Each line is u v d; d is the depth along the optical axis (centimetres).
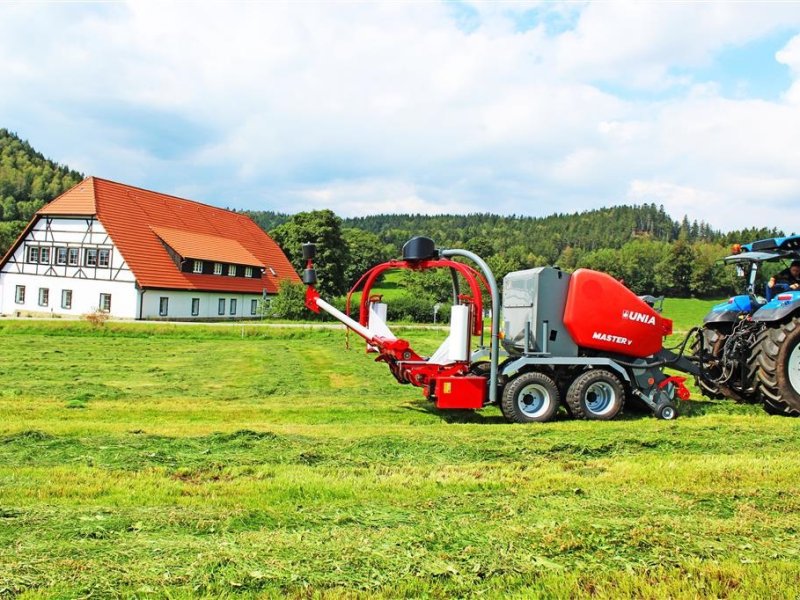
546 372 933
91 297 3981
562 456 671
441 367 917
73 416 875
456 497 500
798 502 495
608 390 922
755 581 352
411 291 4700
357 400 1095
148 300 3897
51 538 393
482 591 335
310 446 688
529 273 941
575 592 336
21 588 322
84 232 4016
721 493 515
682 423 867
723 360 1027
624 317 941
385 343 962
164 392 1171
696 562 376
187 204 5053
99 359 1783
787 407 930
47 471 566
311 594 327
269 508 470
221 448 674
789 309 913
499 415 961
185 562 358
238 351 2162
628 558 381
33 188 12638
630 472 593
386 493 522
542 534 412
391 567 358
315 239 6556
